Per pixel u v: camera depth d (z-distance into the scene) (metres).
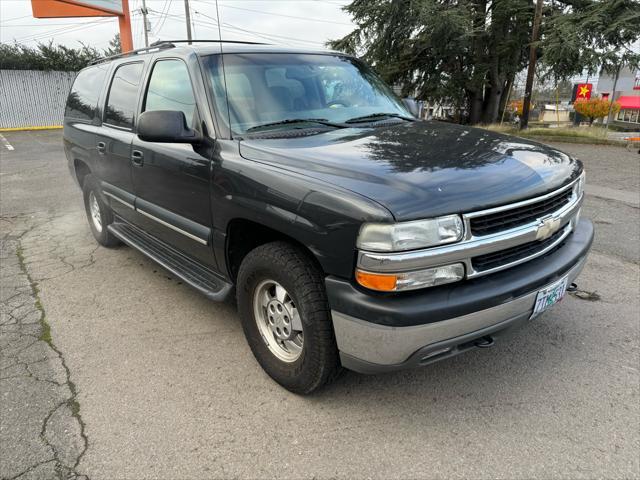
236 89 3.20
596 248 5.11
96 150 4.61
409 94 28.73
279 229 2.50
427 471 2.23
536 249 2.55
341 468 2.26
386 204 2.11
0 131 23.73
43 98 26.39
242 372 3.03
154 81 3.73
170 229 3.57
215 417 2.62
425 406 2.68
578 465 2.24
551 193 2.54
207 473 2.24
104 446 2.41
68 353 3.27
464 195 2.23
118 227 4.78
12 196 8.20
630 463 2.25
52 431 2.52
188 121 3.22
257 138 2.97
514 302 2.34
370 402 2.72
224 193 2.84
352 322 2.22
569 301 3.89
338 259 2.22
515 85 34.34
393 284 2.11
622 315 3.65
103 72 4.84
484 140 3.01
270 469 2.26
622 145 15.31
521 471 2.22
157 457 2.34
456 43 23.72
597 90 54.09
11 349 3.32
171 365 3.12
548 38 19.91
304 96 3.42
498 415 2.60
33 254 5.24
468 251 2.20
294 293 2.48
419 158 2.56
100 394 2.82
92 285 4.38
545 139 17.59
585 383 2.85
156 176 3.55
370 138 2.94
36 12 17.77
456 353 2.38
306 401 2.74
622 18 18.69
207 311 3.86
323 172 2.43
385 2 24.52
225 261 3.05
